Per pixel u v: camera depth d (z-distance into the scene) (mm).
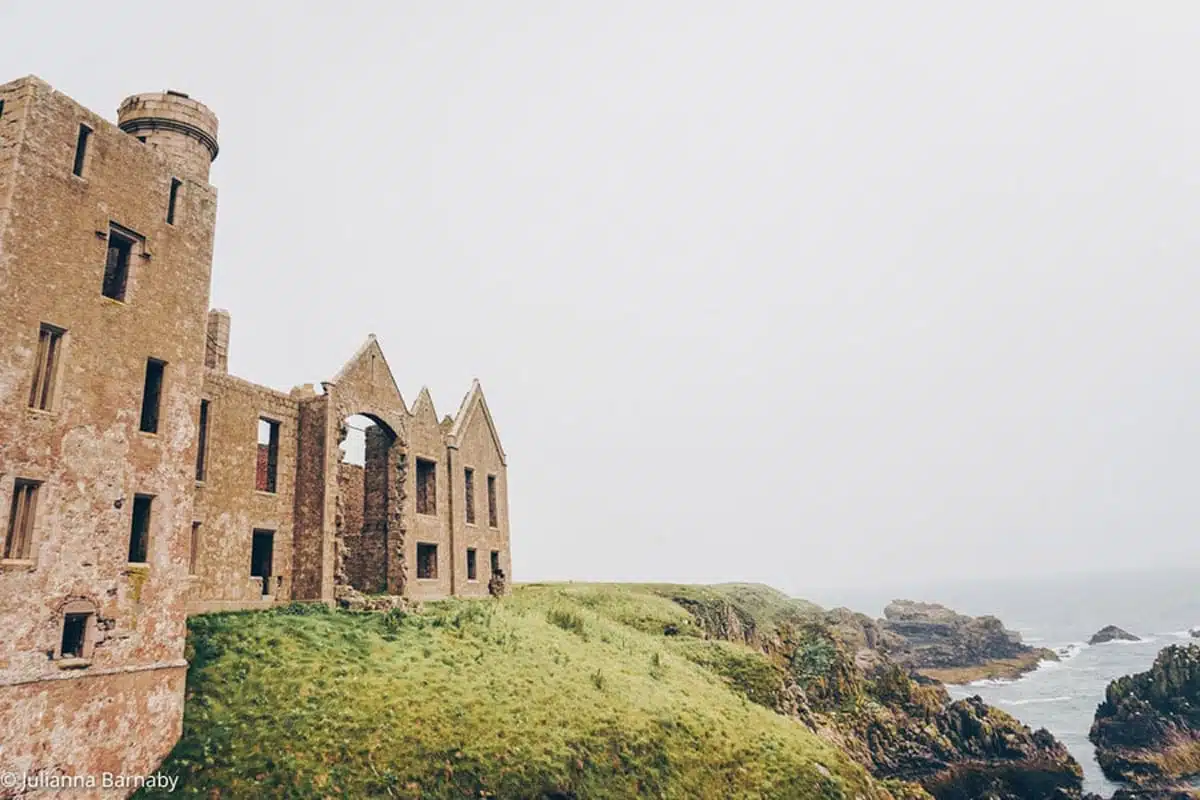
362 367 37281
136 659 19750
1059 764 50281
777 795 27875
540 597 50531
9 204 18484
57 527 18469
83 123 20844
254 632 26672
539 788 22500
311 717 22109
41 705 17328
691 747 28719
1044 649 131125
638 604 55906
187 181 24125
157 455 21453
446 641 31094
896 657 110250
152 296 22172
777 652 57719
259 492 31938
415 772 21203
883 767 45219
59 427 18922
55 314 19250
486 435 50062
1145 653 129125
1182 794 45938
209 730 20781
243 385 31828
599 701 29281
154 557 20828
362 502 40844
